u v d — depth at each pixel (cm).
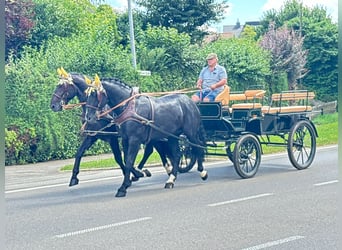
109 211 988
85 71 1914
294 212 950
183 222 891
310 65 3469
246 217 920
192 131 1266
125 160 1162
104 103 1153
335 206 993
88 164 1605
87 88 1195
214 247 746
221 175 1393
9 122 1711
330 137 2245
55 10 2603
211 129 1350
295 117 1482
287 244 756
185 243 766
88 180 1383
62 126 1802
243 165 1334
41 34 2520
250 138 1336
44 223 902
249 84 2655
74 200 1102
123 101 1156
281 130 1453
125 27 3209
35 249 752
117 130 1205
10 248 757
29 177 1449
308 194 1111
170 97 1244
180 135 1267
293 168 1498
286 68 3088
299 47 3148
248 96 1395
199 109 1330
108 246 759
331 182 1255
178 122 1234
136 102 1167
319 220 889
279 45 3077
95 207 1027
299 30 3353
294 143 1465
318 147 2023
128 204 1049
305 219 898
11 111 1719
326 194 1109
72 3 2869
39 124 1755
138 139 1158
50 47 2070
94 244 771
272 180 1296
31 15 2386
